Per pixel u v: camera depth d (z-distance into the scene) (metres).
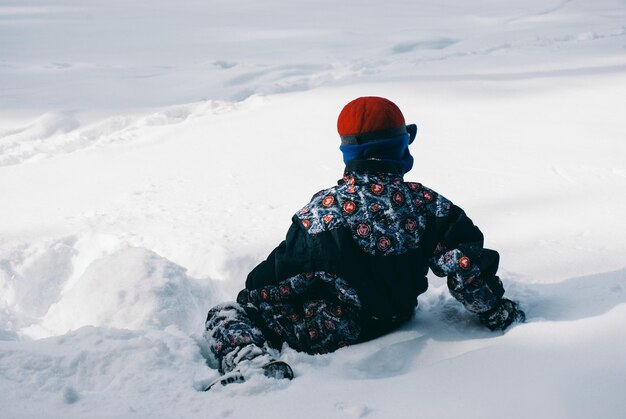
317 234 1.87
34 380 1.78
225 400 1.66
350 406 1.59
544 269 2.45
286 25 11.80
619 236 2.75
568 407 1.48
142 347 1.89
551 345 1.77
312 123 5.15
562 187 3.51
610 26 10.23
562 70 6.61
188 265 2.95
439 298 2.23
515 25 11.05
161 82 7.23
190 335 2.06
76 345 1.97
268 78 7.33
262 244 3.04
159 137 5.06
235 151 4.60
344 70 7.59
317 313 1.95
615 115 4.91
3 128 5.58
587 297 2.10
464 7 14.05
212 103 6.05
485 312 1.95
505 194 3.46
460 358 1.75
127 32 11.28
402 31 10.72
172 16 13.25
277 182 3.96
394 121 1.93
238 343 1.87
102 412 1.62
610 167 3.81
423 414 1.53
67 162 4.62
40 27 11.81
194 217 3.45
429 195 1.94
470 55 8.20
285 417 1.57
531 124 4.79
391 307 1.93
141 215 3.54
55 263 3.22
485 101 5.50
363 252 1.88
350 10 13.78
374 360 1.88
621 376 1.57
